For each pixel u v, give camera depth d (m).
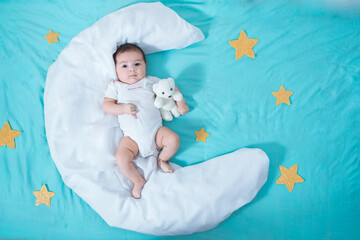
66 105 1.55
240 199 1.48
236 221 1.51
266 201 1.54
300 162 1.60
